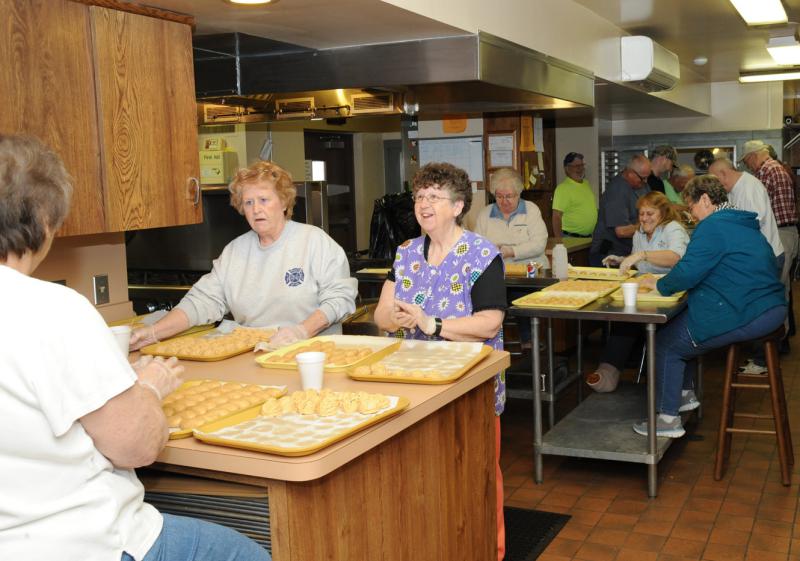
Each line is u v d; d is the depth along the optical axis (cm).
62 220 149
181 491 183
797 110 1043
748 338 371
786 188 638
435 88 412
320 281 300
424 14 337
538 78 452
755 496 367
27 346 130
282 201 300
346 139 569
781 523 338
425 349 253
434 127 597
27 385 130
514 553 316
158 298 446
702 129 1054
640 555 313
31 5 244
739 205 571
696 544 321
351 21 346
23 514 132
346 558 186
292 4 313
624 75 622
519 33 434
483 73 383
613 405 449
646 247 505
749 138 1036
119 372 141
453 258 269
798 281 1068
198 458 172
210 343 273
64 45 255
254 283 304
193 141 310
